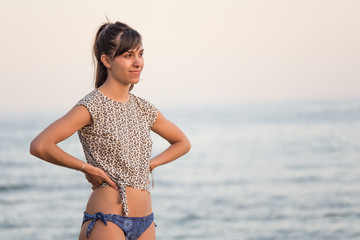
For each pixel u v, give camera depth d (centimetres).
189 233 1442
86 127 254
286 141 4744
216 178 2733
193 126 8531
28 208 1880
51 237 1380
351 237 1280
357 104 13862
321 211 1650
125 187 254
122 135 258
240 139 5394
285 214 1644
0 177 2856
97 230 247
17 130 8888
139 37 259
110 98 261
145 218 265
